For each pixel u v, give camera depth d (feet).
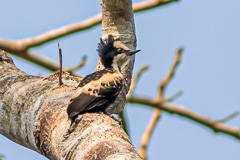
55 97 34.55
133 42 41.39
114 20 40.70
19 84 37.60
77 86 36.50
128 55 40.96
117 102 38.81
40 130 32.12
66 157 27.55
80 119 29.91
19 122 34.71
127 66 40.93
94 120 29.53
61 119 31.35
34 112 33.76
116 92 38.04
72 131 29.04
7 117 35.78
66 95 34.88
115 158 23.76
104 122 29.07
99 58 42.68
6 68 41.75
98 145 25.98
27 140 33.81
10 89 37.11
